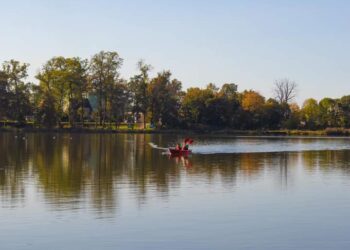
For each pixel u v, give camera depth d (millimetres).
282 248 16875
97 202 23844
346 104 140125
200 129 129250
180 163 43719
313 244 17328
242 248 16844
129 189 27766
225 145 75938
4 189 27438
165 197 25328
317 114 139875
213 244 17234
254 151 62094
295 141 92938
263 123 138250
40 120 116625
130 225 19516
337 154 57312
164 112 129750
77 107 124125
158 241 17531
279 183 30766
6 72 119062
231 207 22969
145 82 128875
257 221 20328
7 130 113062
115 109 124750
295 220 20578
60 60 123625
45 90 121000
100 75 123688
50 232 18500
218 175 34562
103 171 36531
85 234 18266
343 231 18938
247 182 31109
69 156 50125
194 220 20406
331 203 24109
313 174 35750
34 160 45031
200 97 135875
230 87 171250
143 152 57188
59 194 25922
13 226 19281
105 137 96688
